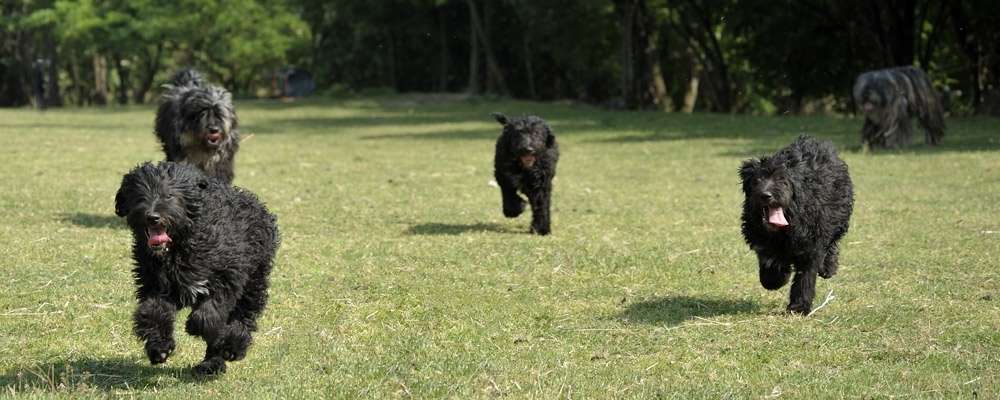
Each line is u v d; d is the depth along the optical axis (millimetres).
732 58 47500
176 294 6102
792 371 6742
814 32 37469
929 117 21578
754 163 8156
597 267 10055
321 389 6340
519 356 7121
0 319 7949
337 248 10938
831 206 8344
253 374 6668
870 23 33281
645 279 9586
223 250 6168
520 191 12258
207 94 12766
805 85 39781
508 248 10961
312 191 15688
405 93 56719
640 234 11930
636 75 43719
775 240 8141
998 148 20828
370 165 19906
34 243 10914
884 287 9086
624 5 41938
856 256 10500
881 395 6184
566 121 34188
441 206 14203
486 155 22188
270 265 6918
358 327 7887
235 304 6516
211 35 57875
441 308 8445
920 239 11328
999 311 8195
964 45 35406
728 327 7879
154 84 72375
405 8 55031
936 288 9000
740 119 33219
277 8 59594
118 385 6367
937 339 7434
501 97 49719
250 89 70625
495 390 6293
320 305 8508
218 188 6531
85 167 18578
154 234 5832
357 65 61438
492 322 8047
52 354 7094
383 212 13578
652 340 7523
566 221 12930
